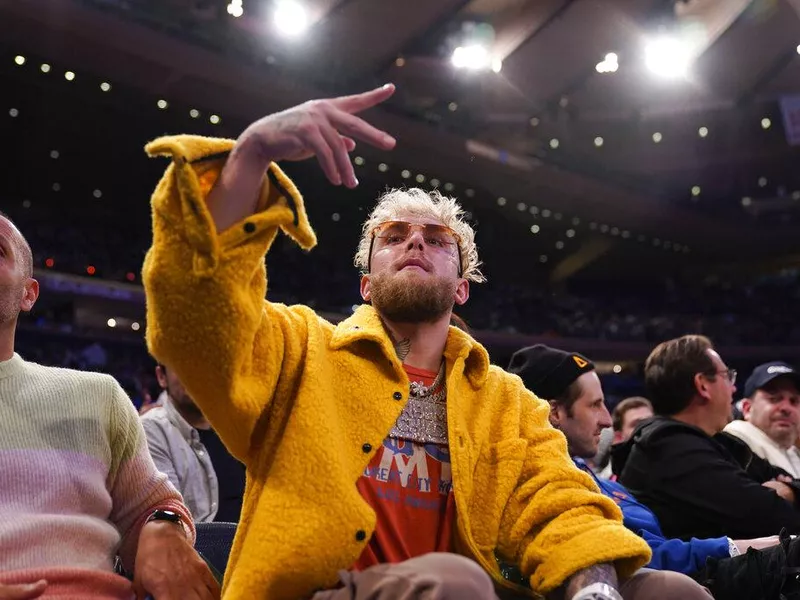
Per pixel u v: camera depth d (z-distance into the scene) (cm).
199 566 171
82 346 1470
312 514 149
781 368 353
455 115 1705
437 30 1452
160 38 1270
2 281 175
